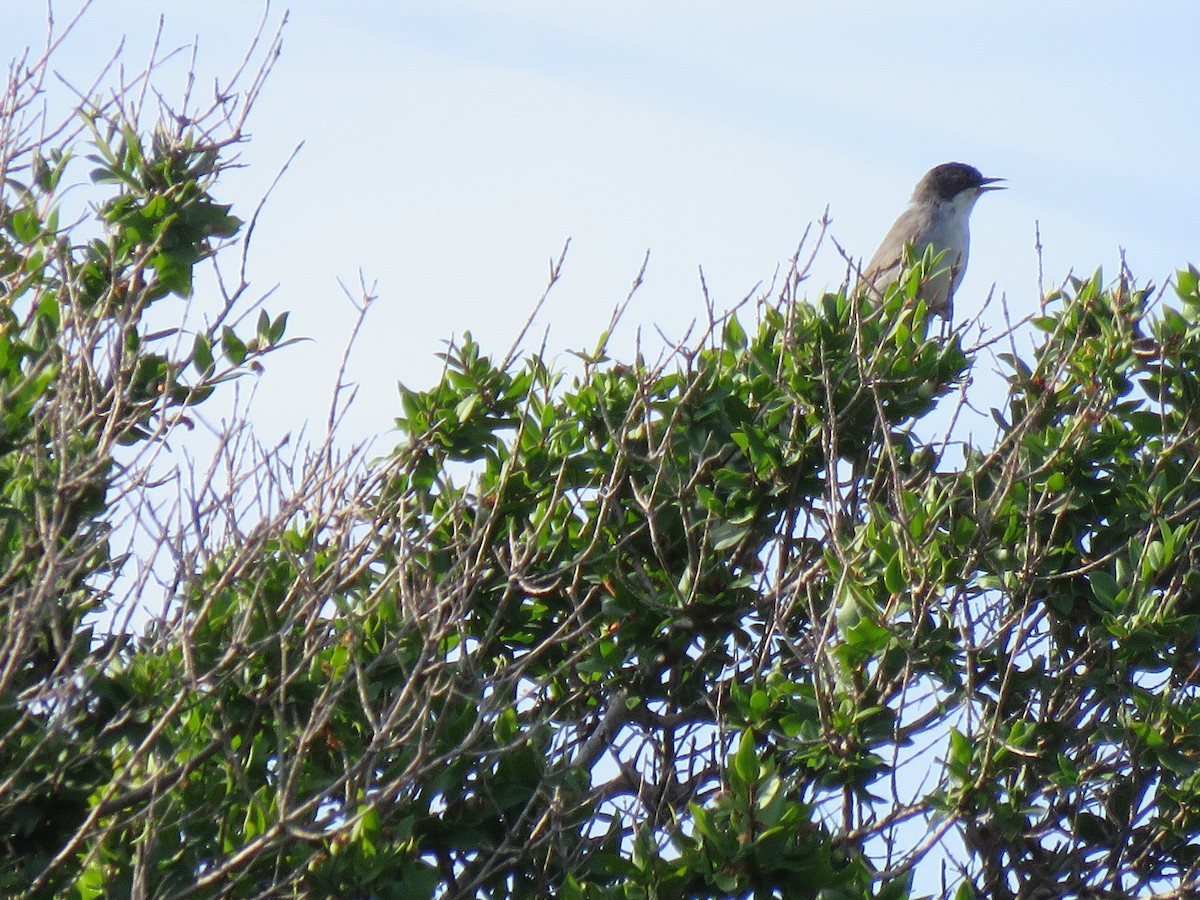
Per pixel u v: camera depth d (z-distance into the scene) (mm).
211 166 11320
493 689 9188
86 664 8500
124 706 9180
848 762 10102
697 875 9297
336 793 9516
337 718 9930
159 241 10562
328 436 9477
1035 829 10836
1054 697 11148
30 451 9758
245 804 9508
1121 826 10703
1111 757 10719
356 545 9625
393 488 11641
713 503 11797
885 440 10680
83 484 8742
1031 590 11180
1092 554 11742
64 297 10555
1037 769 10750
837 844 10219
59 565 8367
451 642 10391
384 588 9398
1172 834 10750
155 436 9398
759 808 9344
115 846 9250
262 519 8953
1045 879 10711
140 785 8438
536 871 10070
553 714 10383
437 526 11062
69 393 9430
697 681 11750
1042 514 11570
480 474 11812
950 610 10633
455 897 9500
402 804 9734
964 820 10266
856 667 10273
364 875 9227
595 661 11508
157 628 9391
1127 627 10766
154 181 11211
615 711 11539
